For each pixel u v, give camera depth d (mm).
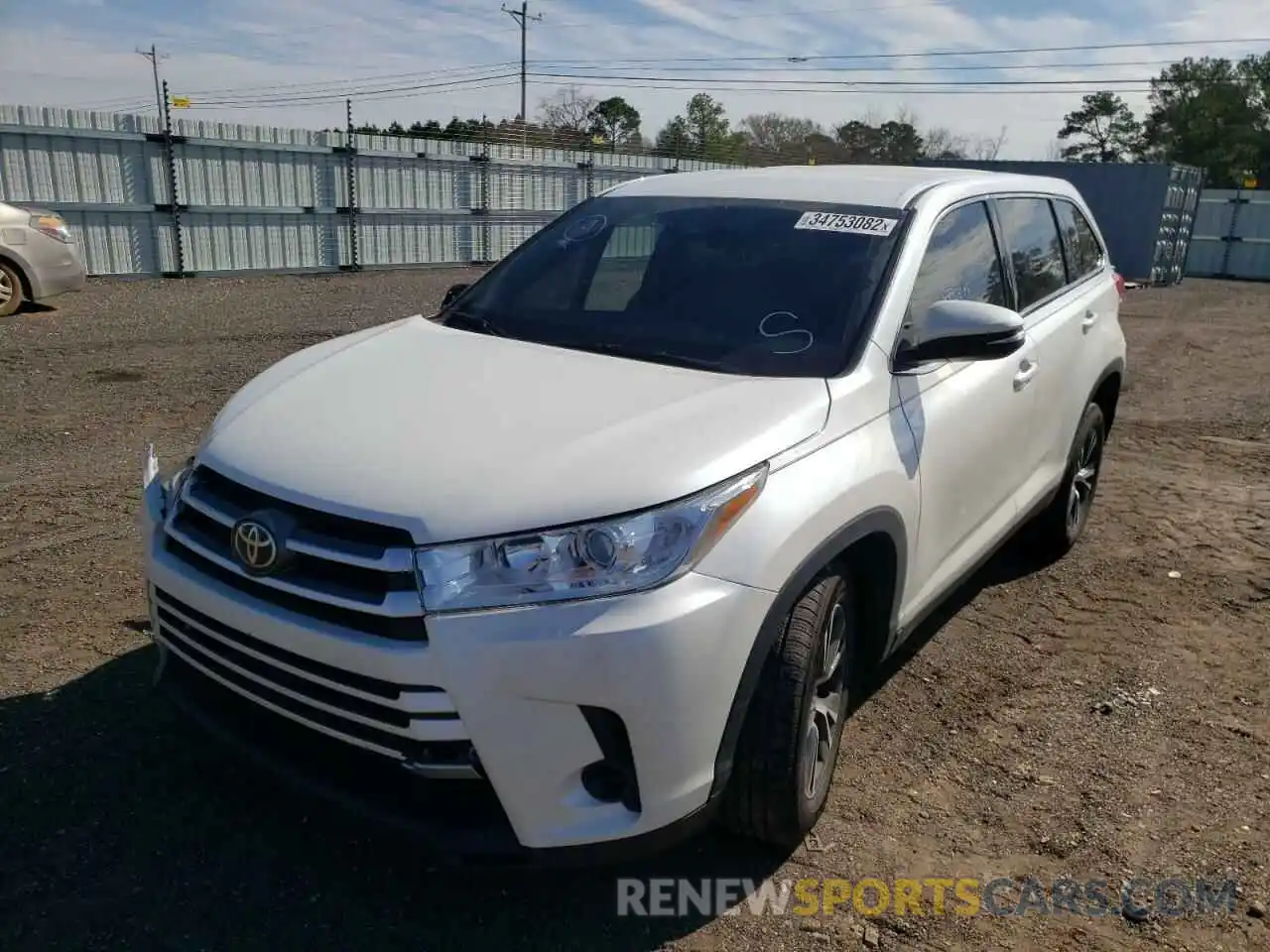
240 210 17578
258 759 2668
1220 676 4246
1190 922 2816
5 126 14664
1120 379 5496
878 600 3250
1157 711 3945
